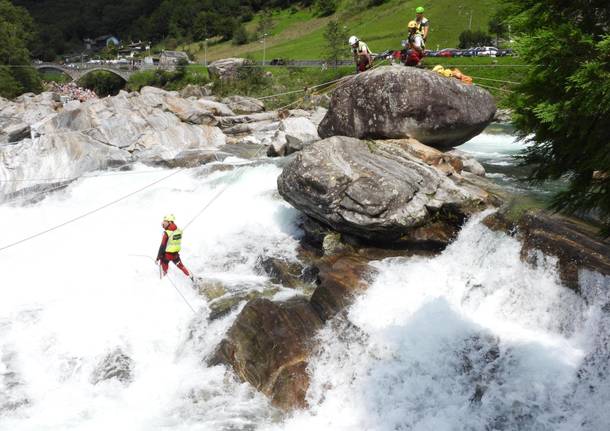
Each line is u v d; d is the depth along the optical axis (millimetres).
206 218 16422
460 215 12203
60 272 14297
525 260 10273
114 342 11289
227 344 10383
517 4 8547
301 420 9203
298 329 10312
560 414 8078
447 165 13820
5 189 20875
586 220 10852
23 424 9258
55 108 37375
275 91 50938
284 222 15312
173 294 12648
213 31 116938
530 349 8992
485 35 56781
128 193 19234
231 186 18000
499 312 10203
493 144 24719
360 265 11516
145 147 24438
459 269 11258
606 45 7207
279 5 118438
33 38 105438
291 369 9719
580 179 8625
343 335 10188
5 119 33500
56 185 20547
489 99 15766
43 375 10695
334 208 12273
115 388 10305
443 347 9570
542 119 8406
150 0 155000
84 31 161125
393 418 8977
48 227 17453
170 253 12805
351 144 13508
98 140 23969
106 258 14953
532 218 10836
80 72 86250
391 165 12852
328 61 58594
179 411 9453
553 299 9555
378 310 10375
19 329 11734
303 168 12672
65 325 11805
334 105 15852
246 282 12781
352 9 88062
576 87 7578
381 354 9766
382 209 11664
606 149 7672
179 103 29344
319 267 12148
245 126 29516
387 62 23500
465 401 8789
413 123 14516
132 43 136125
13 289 13477
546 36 7637
